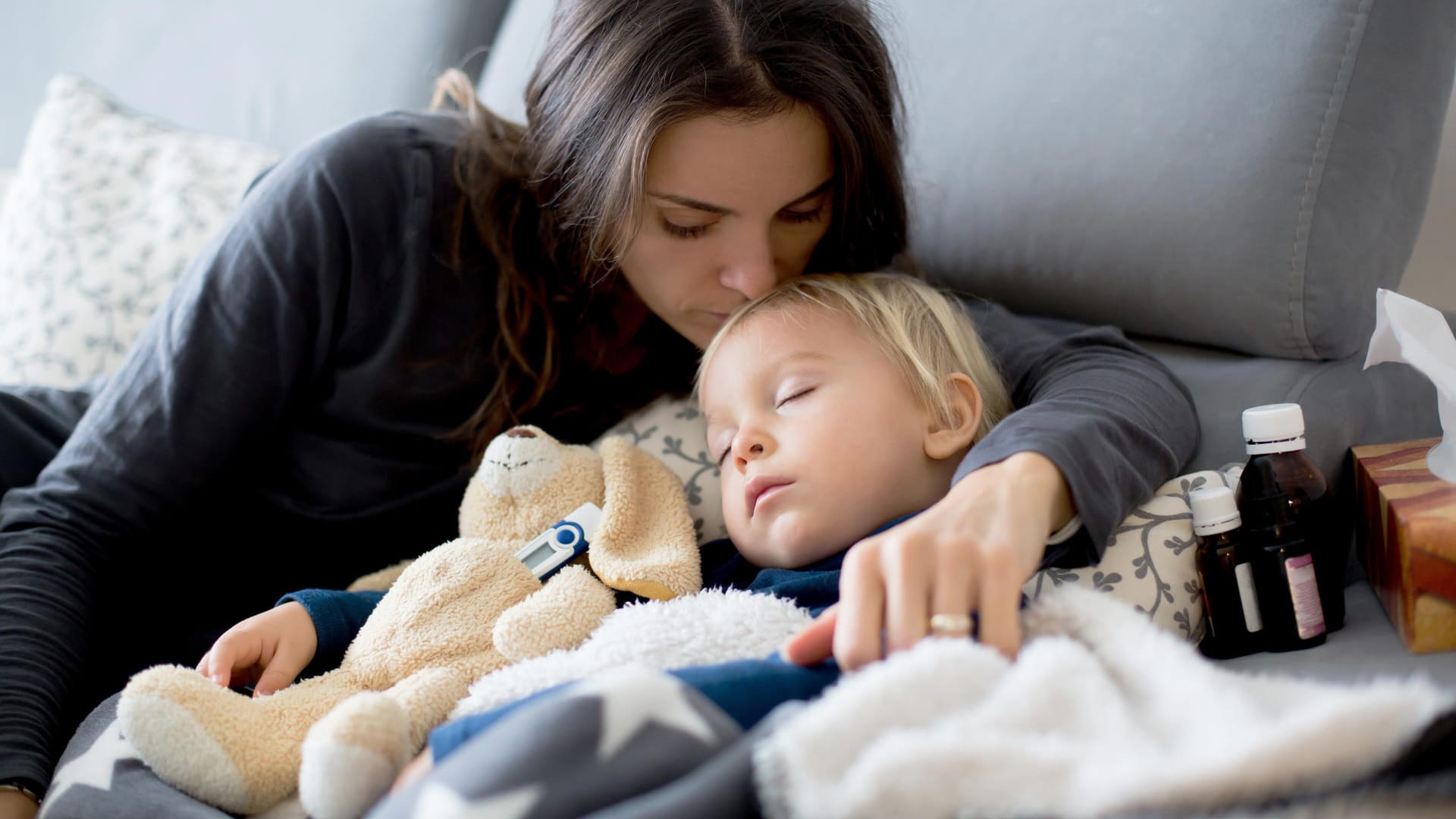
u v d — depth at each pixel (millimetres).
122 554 933
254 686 818
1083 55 1032
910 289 984
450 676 736
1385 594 750
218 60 1711
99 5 1837
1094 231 1030
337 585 1059
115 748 692
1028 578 704
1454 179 1139
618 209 870
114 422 944
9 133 1856
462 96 1173
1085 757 455
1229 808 436
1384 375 965
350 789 602
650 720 507
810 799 452
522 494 899
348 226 990
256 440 997
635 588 824
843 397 856
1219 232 950
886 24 1088
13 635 808
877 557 599
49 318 1390
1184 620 771
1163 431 849
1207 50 956
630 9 881
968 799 449
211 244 1016
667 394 1090
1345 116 903
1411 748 452
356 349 1020
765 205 879
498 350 1050
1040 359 989
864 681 507
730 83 815
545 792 473
